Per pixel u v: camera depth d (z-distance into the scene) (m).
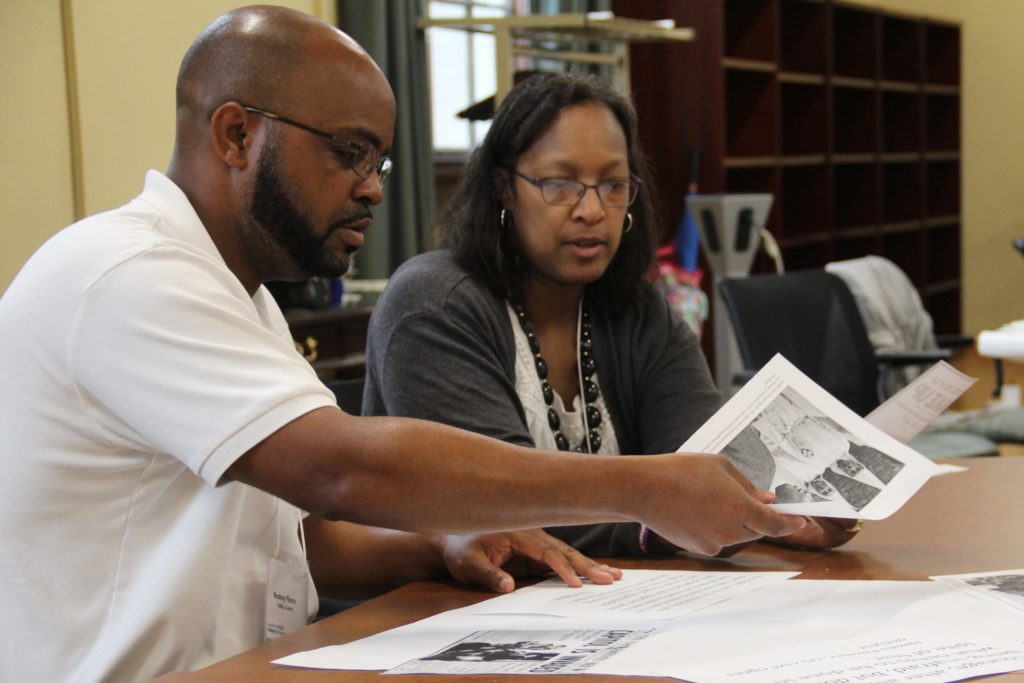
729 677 0.89
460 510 1.03
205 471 1.04
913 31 7.28
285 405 1.04
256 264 1.24
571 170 1.55
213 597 1.16
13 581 1.13
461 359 1.50
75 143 2.81
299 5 3.58
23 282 1.13
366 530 1.41
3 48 2.64
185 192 1.21
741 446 1.22
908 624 1.02
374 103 1.18
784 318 3.22
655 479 1.05
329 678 0.95
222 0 3.22
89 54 2.83
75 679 1.13
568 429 1.62
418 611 1.18
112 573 1.15
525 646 1.01
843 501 1.13
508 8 5.19
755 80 5.62
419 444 1.03
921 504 1.57
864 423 1.27
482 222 1.60
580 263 1.56
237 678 0.96
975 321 8.06
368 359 1.60
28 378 1.11
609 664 0.94
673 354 1.67
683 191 5.21
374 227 4.07
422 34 4.25
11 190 2.67
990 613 1.04
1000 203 7.90
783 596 1.14
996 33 7.80
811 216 6.23
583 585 1.24
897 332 3.87
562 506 1.04
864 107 6.71
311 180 1.17
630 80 5.23
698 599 1.15
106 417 1.11
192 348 1.05
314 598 1.33
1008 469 1.81
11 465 1.12
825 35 6.06
